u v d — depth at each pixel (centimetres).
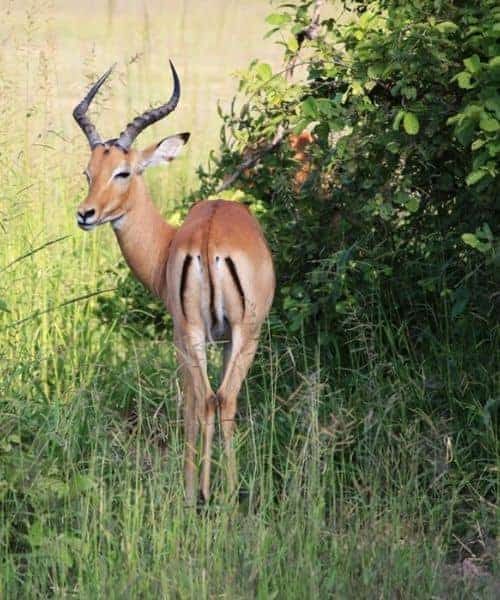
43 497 809
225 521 785
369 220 1088
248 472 934
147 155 1058
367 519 812
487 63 955
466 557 844
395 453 920
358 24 1070
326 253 1137
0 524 794
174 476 848
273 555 759
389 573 741
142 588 718
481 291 1020
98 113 1599
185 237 960
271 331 1123
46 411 980
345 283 1076
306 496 821
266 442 975
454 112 1016
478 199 989
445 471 847
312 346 1109
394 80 1091
